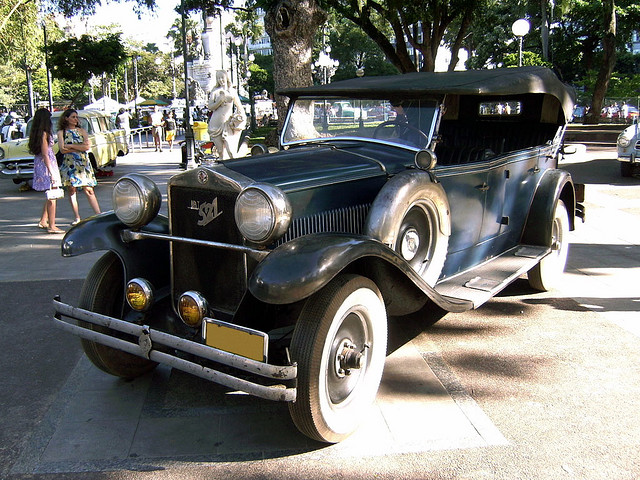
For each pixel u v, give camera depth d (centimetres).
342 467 287
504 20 3706
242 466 290
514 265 484
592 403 349
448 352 425
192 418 338
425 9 1681
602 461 290
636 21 2900
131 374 382
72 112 832
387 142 427
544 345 438
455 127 606
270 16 1141
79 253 349
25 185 1278
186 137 1573
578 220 905
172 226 345
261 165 356
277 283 274
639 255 708
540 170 556
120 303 375
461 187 428
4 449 306
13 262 679
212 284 334
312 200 337
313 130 465
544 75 505
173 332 342
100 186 1348
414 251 381
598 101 2589
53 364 411
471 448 302
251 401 359
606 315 501
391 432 318
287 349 285
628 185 1255
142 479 279
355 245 294
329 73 2822
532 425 324
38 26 2841
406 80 445
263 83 6438
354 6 1655
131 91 8356
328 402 296
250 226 294
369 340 326
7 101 5847
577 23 3309
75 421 334
